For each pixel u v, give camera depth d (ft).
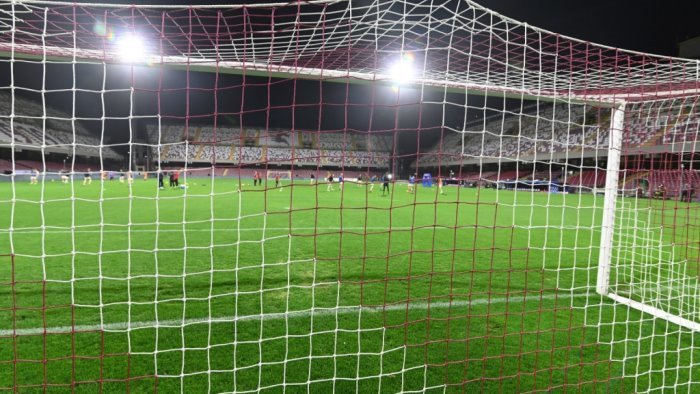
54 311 12.29
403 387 8.88
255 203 46.11
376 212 39.86
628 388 9.09
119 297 13.66
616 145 13.99
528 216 40.11
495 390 8.88
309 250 21.25
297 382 8.93
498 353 10.39
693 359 10.38
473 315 12.63
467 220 35.81
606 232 14.65
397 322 12.05
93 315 12.07
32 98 127.44
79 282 15.07
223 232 26.32
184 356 9.87
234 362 8.93
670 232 25.49
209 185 84.84
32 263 17.60
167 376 8.32
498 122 107.76
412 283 15.83
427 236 26.40
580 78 12.21
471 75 12.25
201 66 9.61
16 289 14.17
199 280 15.65
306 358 9.87
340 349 10.41
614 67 11.19
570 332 11.45
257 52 11.19
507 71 11.62
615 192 14.34
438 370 9.58
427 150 127.54
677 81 12.25
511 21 9.11
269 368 9.46
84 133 138.00
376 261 19.26
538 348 10.71
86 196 51.08
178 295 13.96
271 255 20.04
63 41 9.48
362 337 11.08
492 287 15.57
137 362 9.52
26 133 113.09
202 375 9.11
